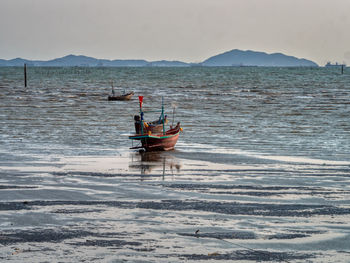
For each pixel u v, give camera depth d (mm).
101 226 13344
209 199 16656
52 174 21281
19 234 12594
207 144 31672
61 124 41250
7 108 54938
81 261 10789
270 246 11859
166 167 23484
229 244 11969
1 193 17344
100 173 21672
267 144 31484
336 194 17562
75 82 126312
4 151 27828
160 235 12609
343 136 34969
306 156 26812
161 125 32344
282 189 18391
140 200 16469
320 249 11695
